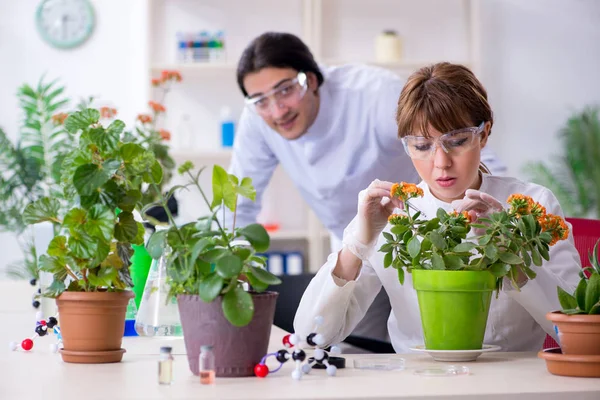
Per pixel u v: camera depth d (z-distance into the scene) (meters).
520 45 5.55
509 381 1.13
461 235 1.38
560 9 5.56
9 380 1.17
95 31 5.29
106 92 5.29
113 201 1.32
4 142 4.61
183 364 1.34
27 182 4.60
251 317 1.15
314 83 2.80
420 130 1.64
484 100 1.67
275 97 2.72
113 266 1.35
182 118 5.20
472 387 1.08
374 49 5.43
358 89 2.88
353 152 2.88
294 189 5.42
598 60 5.57
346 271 1.64
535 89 5.56
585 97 5.56
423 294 1.38
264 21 5.40
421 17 5.45
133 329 1.71
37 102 5.00
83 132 1.36
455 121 1.61
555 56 5.57
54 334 1.83
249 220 3.20
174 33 5.36
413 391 1.05
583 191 5.32
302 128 2.80
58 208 1.43
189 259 1.18
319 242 5.17
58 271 1.35
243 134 3.14
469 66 5.38
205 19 5.37
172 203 2.70
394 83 2.89
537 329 1.83
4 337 1.79
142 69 5.32
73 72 5.28
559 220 1.35
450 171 1.64
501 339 1.80
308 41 5.27
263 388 1.08
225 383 1.13
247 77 2.74
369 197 1.58
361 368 1.28
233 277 1.16
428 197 1.88
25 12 5.24
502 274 1.35
